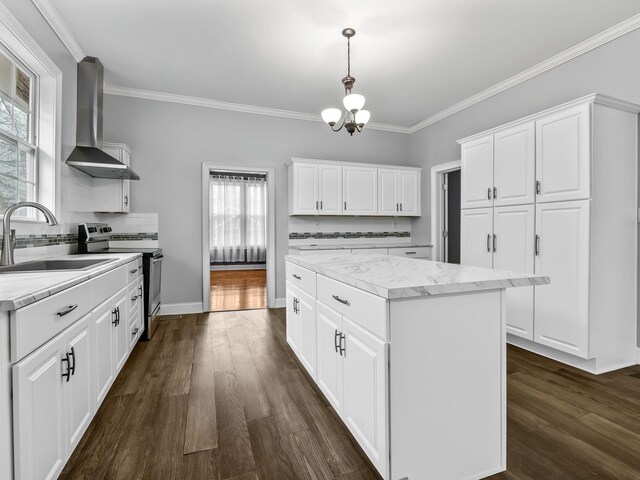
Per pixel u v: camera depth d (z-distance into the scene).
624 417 1.82
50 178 2.46
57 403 1.28
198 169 4.08
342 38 2.79
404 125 5.04
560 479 1.36
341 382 1.60
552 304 2.56
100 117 3.04
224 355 2.73
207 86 3.70
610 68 2.67
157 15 2.50
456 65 3.23
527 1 2.34
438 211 4.68
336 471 1.41
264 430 1.70
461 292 1.32
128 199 3.59
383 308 1.21
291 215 4.45
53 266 2.24
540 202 2.63
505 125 2.89
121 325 2.28
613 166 2.42
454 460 1.32
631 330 2.55
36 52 2.17
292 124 4.52
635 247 2.55
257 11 2.46
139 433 1.67
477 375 1.36
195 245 4.09
